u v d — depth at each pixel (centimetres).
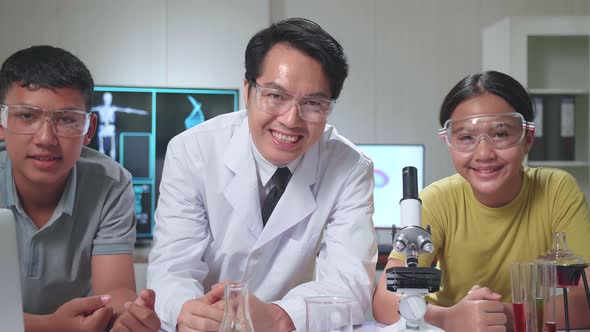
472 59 435
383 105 430
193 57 397
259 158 173
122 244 179
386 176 386
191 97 396
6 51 388
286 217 172
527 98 174
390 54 431
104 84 390
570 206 181
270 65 149
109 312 149
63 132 153
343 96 429
